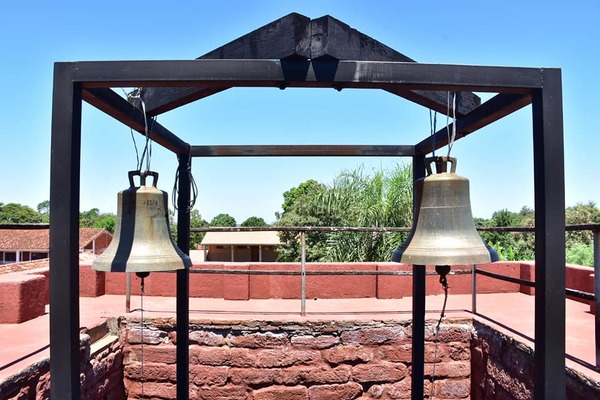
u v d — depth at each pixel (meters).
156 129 3.16
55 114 2.16
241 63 2.25
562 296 2.24
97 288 5.96
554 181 2.25
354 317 4.71
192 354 4.62
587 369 3.02
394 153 4.15
